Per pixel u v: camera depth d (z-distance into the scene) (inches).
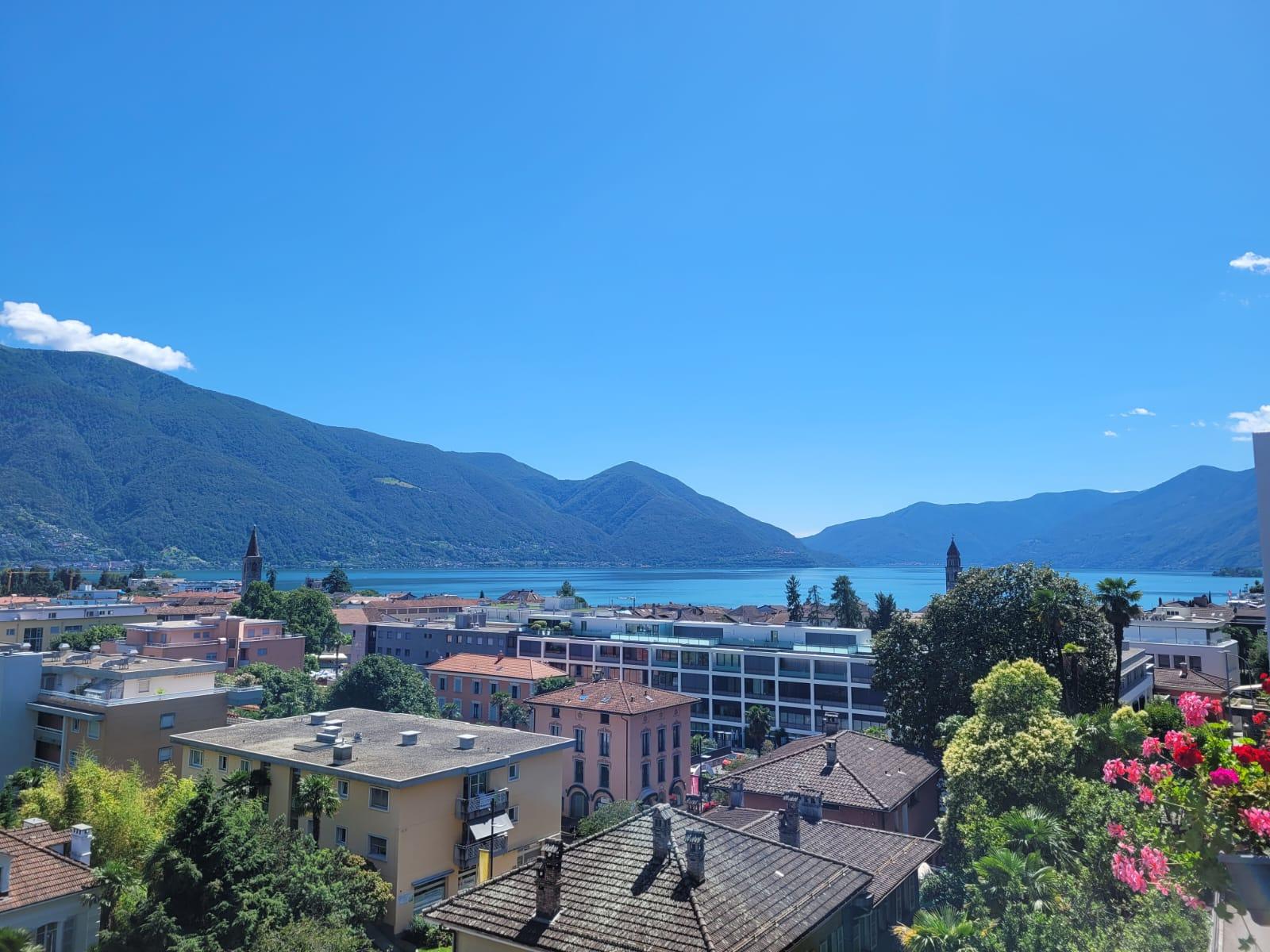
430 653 5802.2
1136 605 2337.6
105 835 1525.6
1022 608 2375.7
